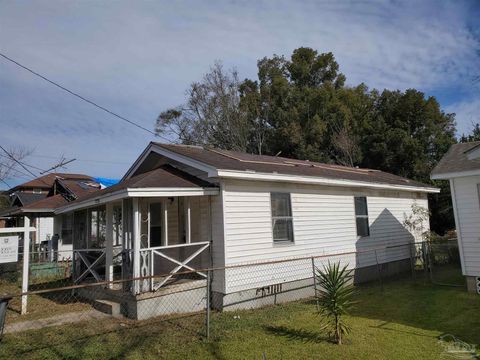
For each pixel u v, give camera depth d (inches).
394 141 1091.9
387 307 335.9
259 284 371.9
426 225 641.6
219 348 239.5
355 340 246.1
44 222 876.6
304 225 430.0
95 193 434.3
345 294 249.4
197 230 387.2
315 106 1282.0
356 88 1389.0
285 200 416.5
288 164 504.7
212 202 367.9
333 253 459.2
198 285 354.3
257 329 279.3
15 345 252.5
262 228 383.6
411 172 1080.8
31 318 326.0
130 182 368.2
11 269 572.7
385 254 545.6
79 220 494.3
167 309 331.6
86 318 320.2
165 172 385.4
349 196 501.0
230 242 354.0
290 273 403.5
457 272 506.0
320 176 435.8
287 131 1250.0
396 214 589.6
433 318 293.3
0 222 1232.8
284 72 1542.8
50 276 588.4
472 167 382.6
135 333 274.5
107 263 379.9
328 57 1491.1
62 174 1427.2
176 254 386.6
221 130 1405.0
